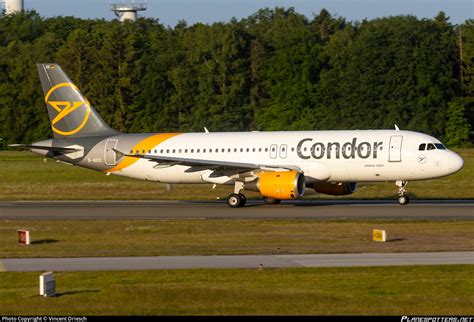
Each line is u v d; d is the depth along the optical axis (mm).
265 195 159250
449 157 155375
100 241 115375
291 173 156750
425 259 92875
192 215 150000
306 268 87688
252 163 166000
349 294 75250
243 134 170750
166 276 84312
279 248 103875
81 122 181125
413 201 173750
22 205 178625
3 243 114188
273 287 78375
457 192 199000
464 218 135875
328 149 160625
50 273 76438
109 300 73438
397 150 157000
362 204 165500
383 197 189250
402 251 99125
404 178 159000
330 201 176875
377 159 157750
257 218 142500
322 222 133625
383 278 82000
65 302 73000
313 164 161375
